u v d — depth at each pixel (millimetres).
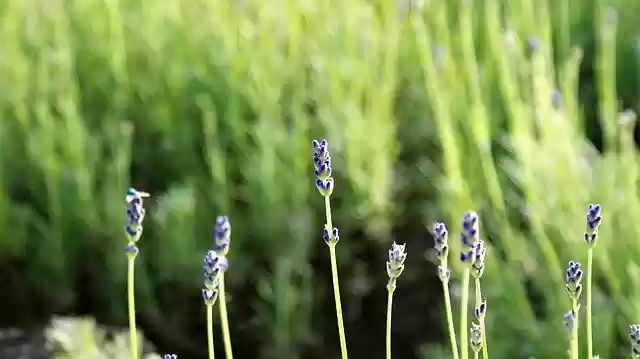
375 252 1375
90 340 1085
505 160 1305
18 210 1287
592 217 833
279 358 1232
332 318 1348
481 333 831
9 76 1384
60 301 1290
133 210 797
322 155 808
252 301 1294
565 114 1280
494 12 1341
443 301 1277
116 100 1396
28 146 1335
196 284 1267
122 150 1290
